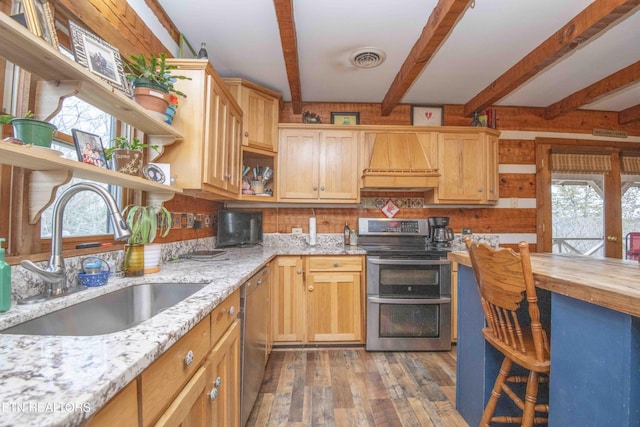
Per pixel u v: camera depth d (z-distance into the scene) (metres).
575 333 0.99
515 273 1.17
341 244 3.26
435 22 1.85
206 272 1.53
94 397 0.46
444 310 2.61
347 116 3.35
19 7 0.98
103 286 1.19
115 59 1.25
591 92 2.89
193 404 0.90
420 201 3.34
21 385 0.49
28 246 1.05
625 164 3.49
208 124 1.80
